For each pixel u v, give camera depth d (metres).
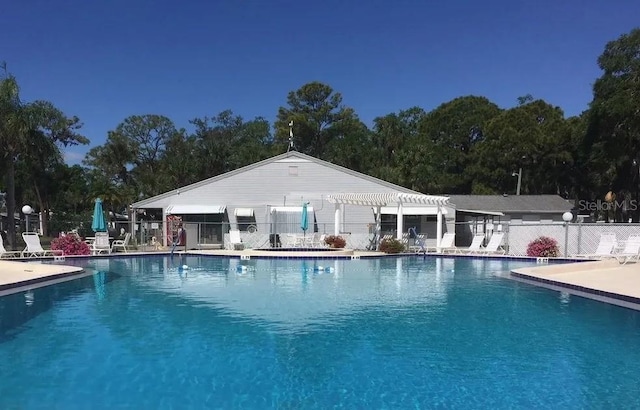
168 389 7.06
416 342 9.61
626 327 10.80
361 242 33.84
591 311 12.48
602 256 23.16
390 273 20.59
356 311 12.43
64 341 9.52
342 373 7.82
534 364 8.30
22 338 9.74
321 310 12.52
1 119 27.72
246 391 7.07
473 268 22.75
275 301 13.82
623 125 39.81
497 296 14.63
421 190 50.69
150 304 13.28
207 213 36.00
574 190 61.12
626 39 40.16
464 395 6.93
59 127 45.62
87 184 66.38
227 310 12.50
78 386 7.16
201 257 27.53
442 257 28.08
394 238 31.78
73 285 16.53
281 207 35.81
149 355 8.68
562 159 54.78
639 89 37.16
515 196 45.03
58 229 44.53
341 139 68.12
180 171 58.81
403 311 12.50
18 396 6.75
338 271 21.28
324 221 36.00
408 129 65.62
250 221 36.31
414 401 6.73
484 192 54.78
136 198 58.91
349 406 6.55
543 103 61.56
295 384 7.30
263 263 24.56
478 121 61.94
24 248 29.47
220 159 60.78
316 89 73.38
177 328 10.59
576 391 7.09
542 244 26.30
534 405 6.61
